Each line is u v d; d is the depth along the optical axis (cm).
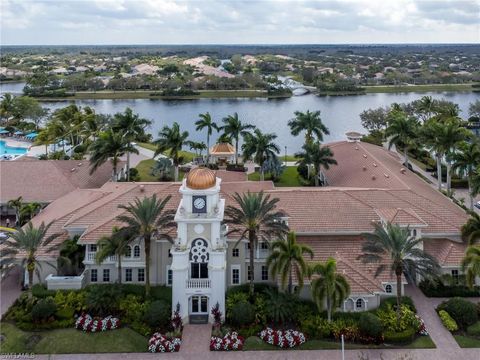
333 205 6588
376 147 10894
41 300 5378
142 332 5112
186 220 5228
